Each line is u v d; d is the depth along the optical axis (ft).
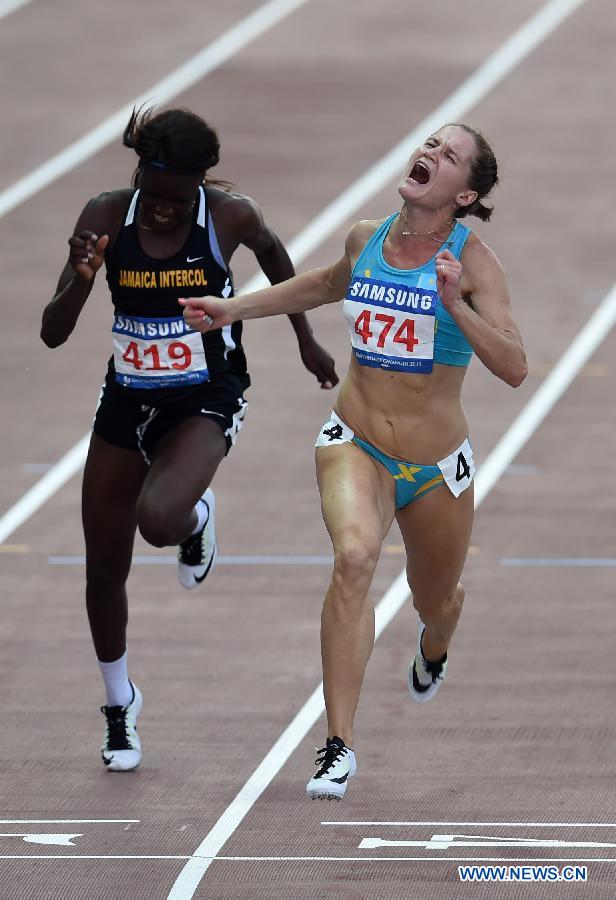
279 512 128.57
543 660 99.25
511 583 113.09
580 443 142.92
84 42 262.26
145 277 75.00
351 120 232.12
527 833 72.74
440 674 84.02
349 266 71.82
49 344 76.43
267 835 72.95
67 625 106.32
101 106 238.27
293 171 214.07
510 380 67.21
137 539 123.85
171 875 67.46
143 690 95.30
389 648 101.96
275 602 110.32
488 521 125.80
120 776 82.17
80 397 154.51
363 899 64.23
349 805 77.25
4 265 187.01
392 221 70.28
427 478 71.61
